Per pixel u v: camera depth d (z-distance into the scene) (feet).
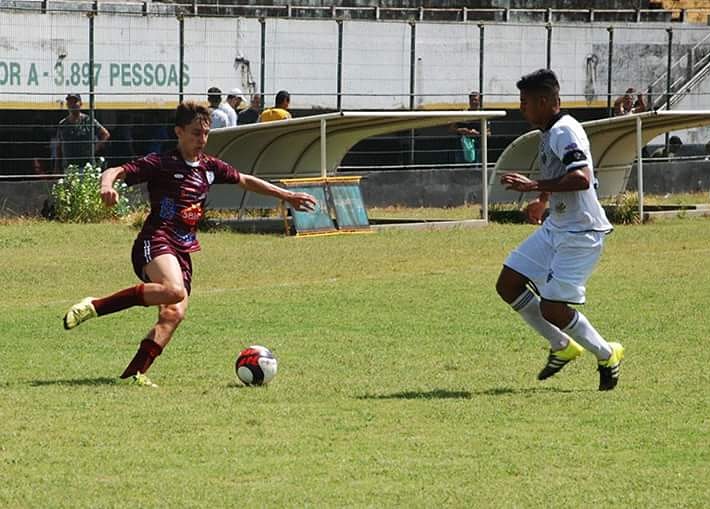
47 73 217.77
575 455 63.52
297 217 188.34
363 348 96.99
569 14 301.43
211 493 56.44
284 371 86.84
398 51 252.21
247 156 209.87
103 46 222.89
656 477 59.77
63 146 219.00
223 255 162.71
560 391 79.92
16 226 199.31
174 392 78.38
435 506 54.85
